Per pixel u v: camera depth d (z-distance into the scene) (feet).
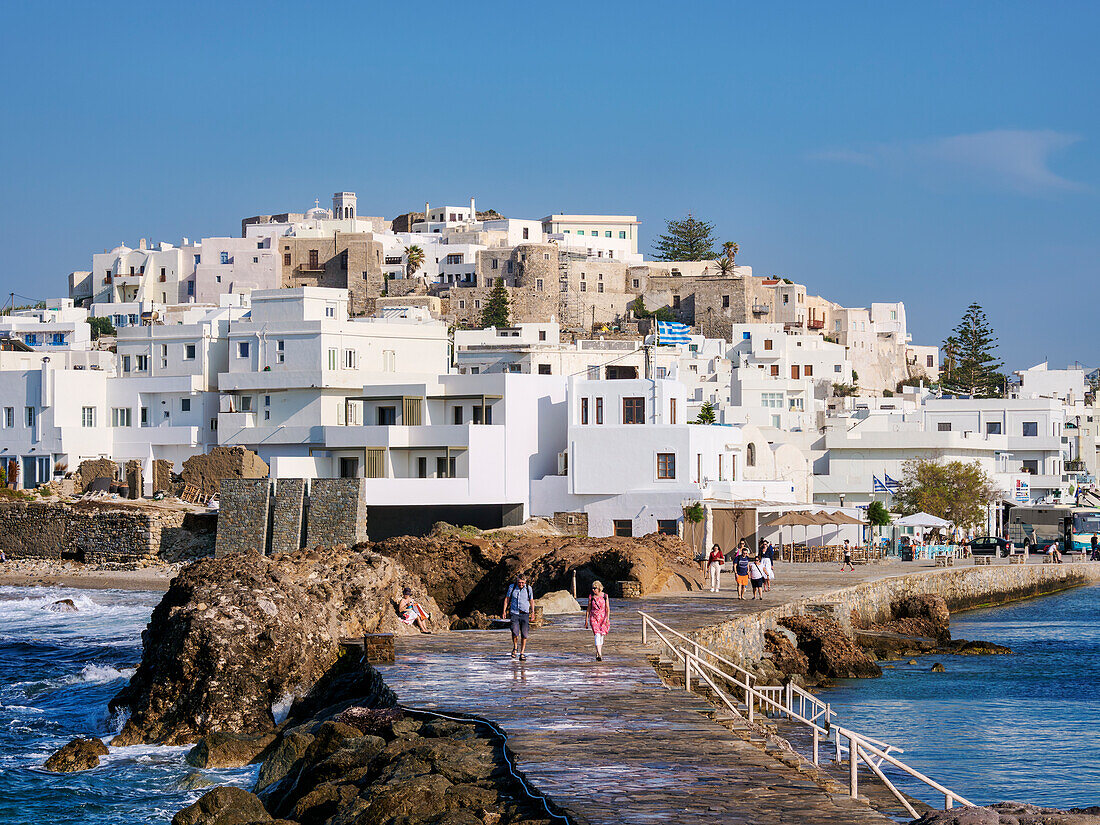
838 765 102.17
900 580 236.02
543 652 122.42
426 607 158.20
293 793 88.58
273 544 285.84
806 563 277.23
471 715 89.04
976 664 192.85
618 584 187.11
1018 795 116.57
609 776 71.92
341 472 313.12
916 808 91.30
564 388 312.71
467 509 307.78
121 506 308.81
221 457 323.57
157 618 137.90
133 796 105.91
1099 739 139.33
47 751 126.31
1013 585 297.53
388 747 83.51
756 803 66.54
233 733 117.80
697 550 269.85
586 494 289.53
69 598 265.13
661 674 113.39
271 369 345.51
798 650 169.89
